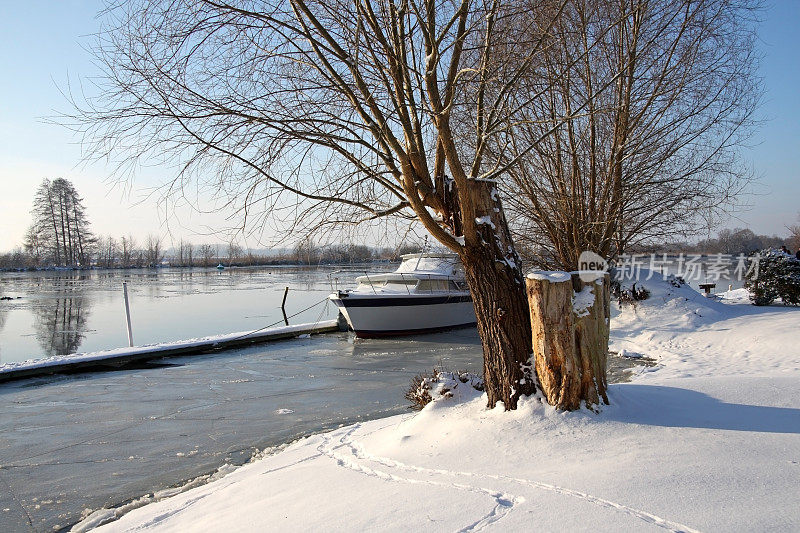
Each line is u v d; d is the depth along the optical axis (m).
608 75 12.49
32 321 25.58
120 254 93.00
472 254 5.72
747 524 2.96
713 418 5.10
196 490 5.63
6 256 82.44
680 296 18.03
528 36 7.00
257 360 15.39
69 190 76.12
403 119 5.78
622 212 14.09
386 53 5.63
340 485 4.59
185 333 22.03
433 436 5.53
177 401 10.69
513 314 5.68
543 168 13.55
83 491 6.41
